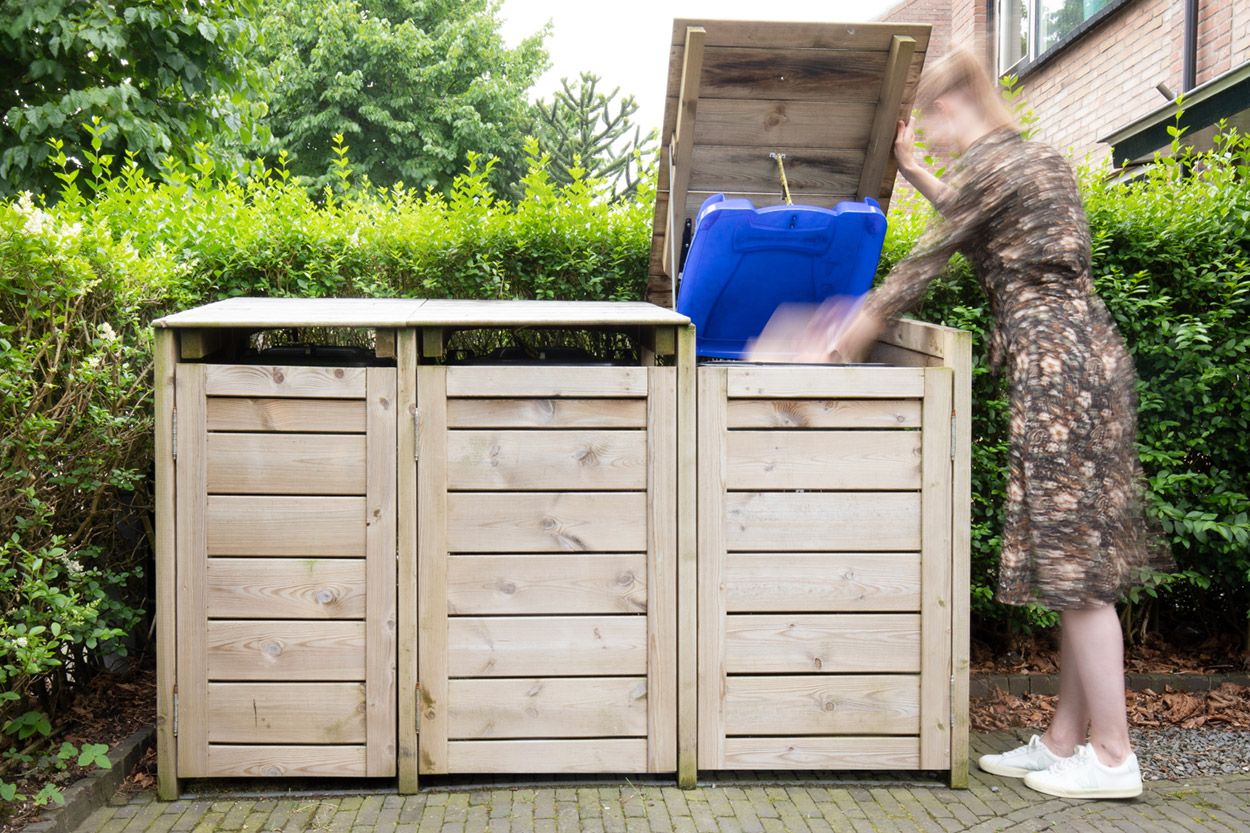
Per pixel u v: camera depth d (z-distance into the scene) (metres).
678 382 2.97
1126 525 2.98
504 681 2.97
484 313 3.04
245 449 2.91
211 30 7.63
